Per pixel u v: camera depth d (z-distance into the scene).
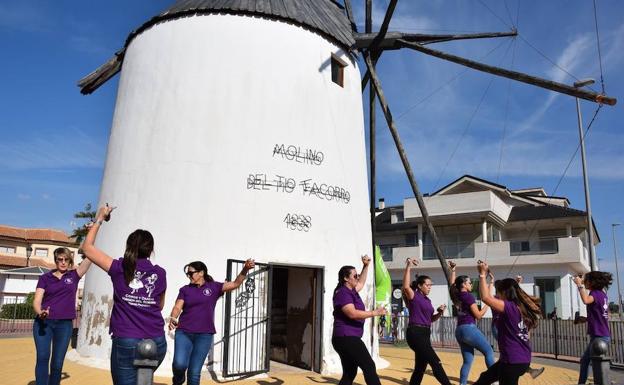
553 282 28.61
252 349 9.12
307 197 10.14
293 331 10.40
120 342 4.41
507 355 5.52
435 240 10.59
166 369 8.71
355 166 11.39
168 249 9.30
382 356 13.68
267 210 9.66
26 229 46.19
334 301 6.22
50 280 6.39
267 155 9.88
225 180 9.56
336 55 11.42
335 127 10.98
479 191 31.59
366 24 12.59
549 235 33.47
